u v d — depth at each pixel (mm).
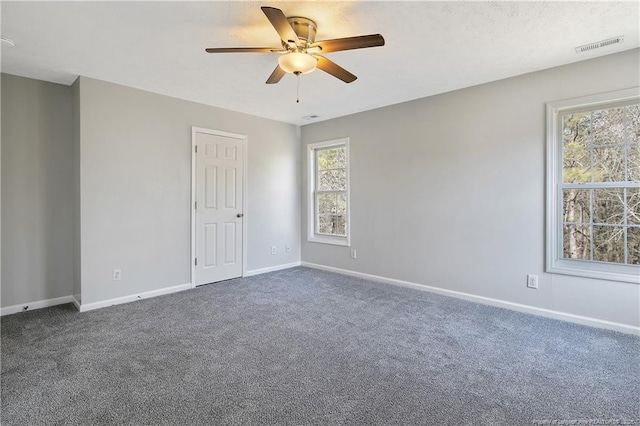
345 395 1905
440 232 3873
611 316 2826
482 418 1708
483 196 3527
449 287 3820
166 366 2225
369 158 4551
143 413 1738
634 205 2775
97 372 2141
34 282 3412
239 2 2045
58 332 2787
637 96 2682
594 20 2246
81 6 2076
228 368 2201
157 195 3836
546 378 2082
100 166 3412
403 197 4203
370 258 4586
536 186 3182
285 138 5277
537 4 2062
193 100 4078
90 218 3359
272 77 2662
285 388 1975
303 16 2188
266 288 4152
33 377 2076
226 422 1675
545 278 3150
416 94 3859
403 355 2389
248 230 4801
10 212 3275
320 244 5238
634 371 2160
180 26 2336
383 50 2705
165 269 3922
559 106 3037
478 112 3535
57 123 3512
